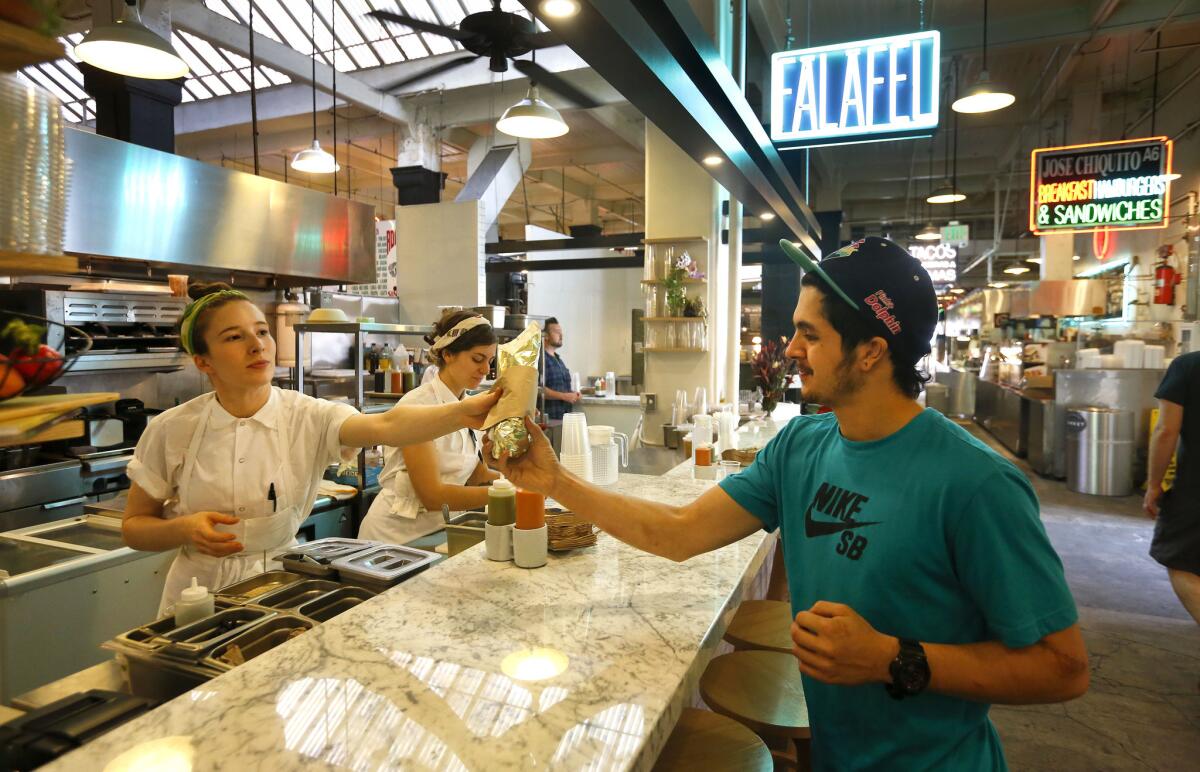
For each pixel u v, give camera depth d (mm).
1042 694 862
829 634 880
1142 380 6660
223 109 9164
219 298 1698
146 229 3770
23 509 3342
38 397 710
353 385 5430
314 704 946
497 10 3574
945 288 18453
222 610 1374
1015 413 8617
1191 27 7191
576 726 886
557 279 11891
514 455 1344
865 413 1030
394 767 803
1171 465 3197
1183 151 8195
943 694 912
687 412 5008
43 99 692
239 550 1582
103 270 3895
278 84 8727
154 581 2389
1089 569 4379
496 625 1219
